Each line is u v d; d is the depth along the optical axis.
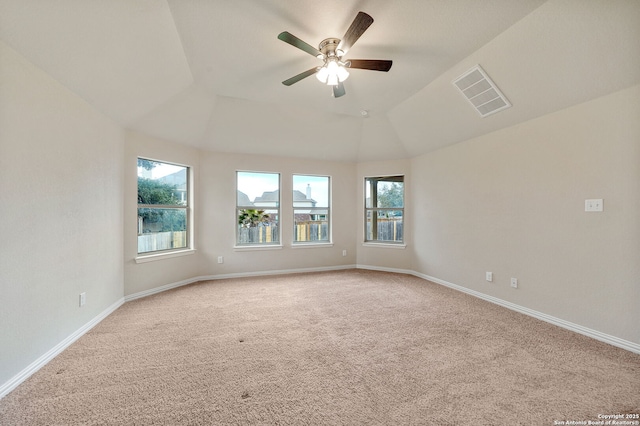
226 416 1.43
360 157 5.00
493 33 2.15
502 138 3.08
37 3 1.64
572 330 2.43
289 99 3.40
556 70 2.21
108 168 2.84
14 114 1.71
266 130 4.13
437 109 3.33
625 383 1.67
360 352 2.08
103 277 2.75
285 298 3.38
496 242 3.17
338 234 5.10
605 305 2.20
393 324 2.60
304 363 1.93
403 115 3.77
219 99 3.47
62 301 2.13
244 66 2.63
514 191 2.95
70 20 1.82
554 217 2.57
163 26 2.10
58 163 2.10
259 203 4.70
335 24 2.02
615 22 1.77
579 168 2.36
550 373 1.79
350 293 3.60
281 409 1.48
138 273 3.38
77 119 2.33
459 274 3.72
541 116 2.65
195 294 3.53
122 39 2.12
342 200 5.12
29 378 1.75
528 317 2.76
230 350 2.11
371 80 2.89
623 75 1.98
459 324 2.59
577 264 2.39
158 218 3.73
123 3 1.85
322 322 2.65
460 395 1.58
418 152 4.43
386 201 5.06
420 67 2.64
